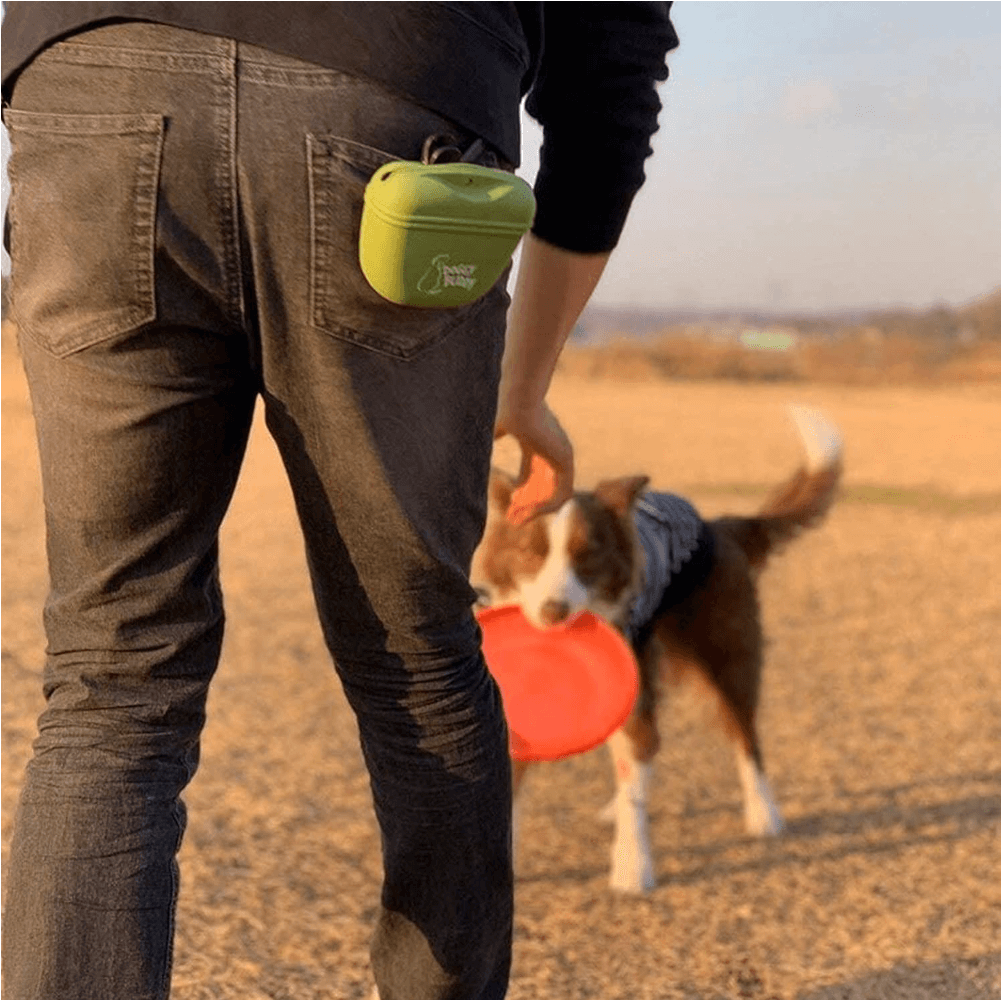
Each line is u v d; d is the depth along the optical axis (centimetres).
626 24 147
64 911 127
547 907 286
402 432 138
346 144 126
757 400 1794
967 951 260
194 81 124
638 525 333
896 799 354
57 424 134
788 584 637
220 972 241
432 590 147
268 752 373
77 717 136
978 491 944
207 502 139
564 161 155
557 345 171
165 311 128
